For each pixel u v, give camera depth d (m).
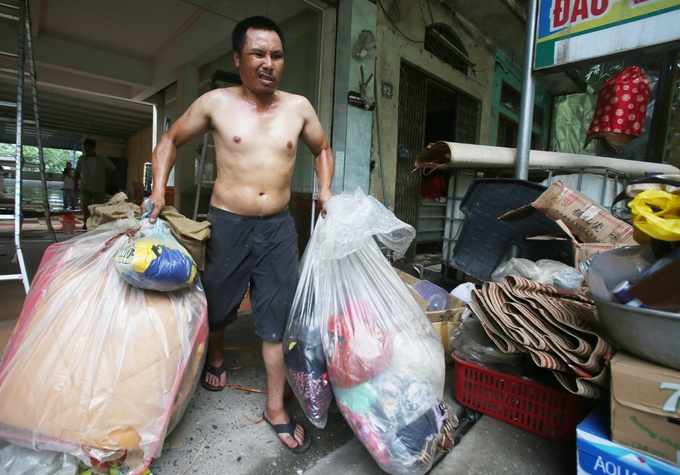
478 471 1.38
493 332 1.60
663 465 1.05
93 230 1.48
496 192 2.74
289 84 3.68
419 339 1.38
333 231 1.38
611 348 1.39
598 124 3.37
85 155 5.77
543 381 1.58
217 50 3.63
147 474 1.24
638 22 2.32
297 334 1.43
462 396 1.78
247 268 1.57
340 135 3.64
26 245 4.71
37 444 1.07
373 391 1.26
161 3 3.39
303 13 3.61
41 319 1.20
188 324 1.31
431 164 2.94
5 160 5.95
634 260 1.30
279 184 1.53
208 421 1.62
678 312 1.07
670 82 4.75
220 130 1.47
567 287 2.06
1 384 1.13
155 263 1.18
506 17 5.75
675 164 4.20
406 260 4.96
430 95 6.25
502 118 7.70
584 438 1.18
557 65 2.65
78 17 3.64
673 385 1.03
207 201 3.67
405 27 4.60
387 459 1.22
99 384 1.11
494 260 2.80
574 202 2.18
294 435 1.50
